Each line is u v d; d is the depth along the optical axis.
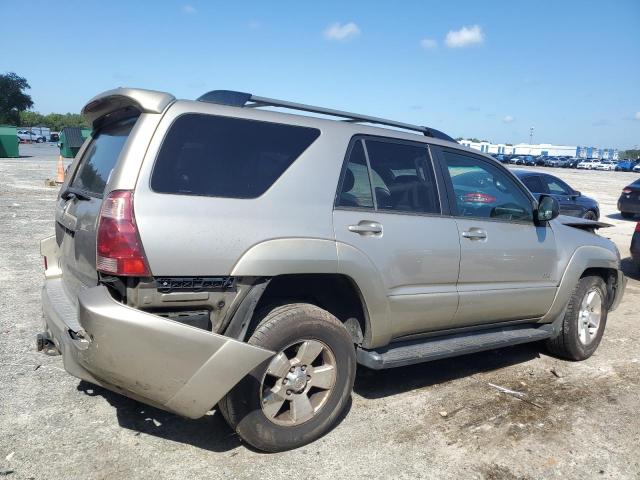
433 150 4.26
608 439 3.75
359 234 3.60
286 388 3.30
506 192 4.76
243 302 3.13
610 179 45.19
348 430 3.68
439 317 4.13
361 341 3.79
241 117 3.32
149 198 2.90
